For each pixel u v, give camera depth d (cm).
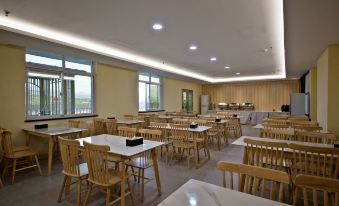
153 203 260
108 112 645
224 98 1277
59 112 515
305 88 880
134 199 255
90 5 282
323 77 464
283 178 135
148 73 824
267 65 723
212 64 708
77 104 563
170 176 351
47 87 491
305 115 786
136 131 340
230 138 692
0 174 354
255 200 124
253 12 300
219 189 138
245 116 1088
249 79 1091
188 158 400
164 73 824
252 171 147
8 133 331
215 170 380
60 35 406
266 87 1161
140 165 276
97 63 611
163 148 474
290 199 246
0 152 373
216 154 492
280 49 504
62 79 519
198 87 1298
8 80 415
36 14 312
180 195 130
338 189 118
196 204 119
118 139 308
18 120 428
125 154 227
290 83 1099
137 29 374
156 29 373
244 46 479
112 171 254
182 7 287
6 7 290
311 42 390
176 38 424
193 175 355
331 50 407
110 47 493
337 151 209
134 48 501
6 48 413
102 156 215
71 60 543
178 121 523
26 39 381
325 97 439
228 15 311
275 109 1131
